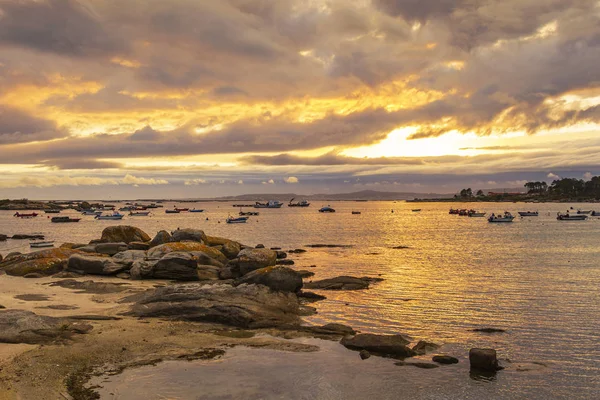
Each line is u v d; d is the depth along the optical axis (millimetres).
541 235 97812
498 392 16016
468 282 37531
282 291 29078
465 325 24297
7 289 30734
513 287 35250
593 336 22391
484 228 125938
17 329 19625
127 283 33781
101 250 44844
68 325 21031
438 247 71875
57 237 99438
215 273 37531
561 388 16453
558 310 27609
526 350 20344
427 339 21859
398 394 15695
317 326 22922
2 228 135000
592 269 45719
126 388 15352
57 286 31922
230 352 19141
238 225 146750
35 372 16078
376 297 31234
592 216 190250
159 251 39688
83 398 14477
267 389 15680
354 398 15305
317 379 16609
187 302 24781
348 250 67125
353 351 19594
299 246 74250
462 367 18188
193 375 16625
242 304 24406
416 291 33469
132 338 20391
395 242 82438
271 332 22094
